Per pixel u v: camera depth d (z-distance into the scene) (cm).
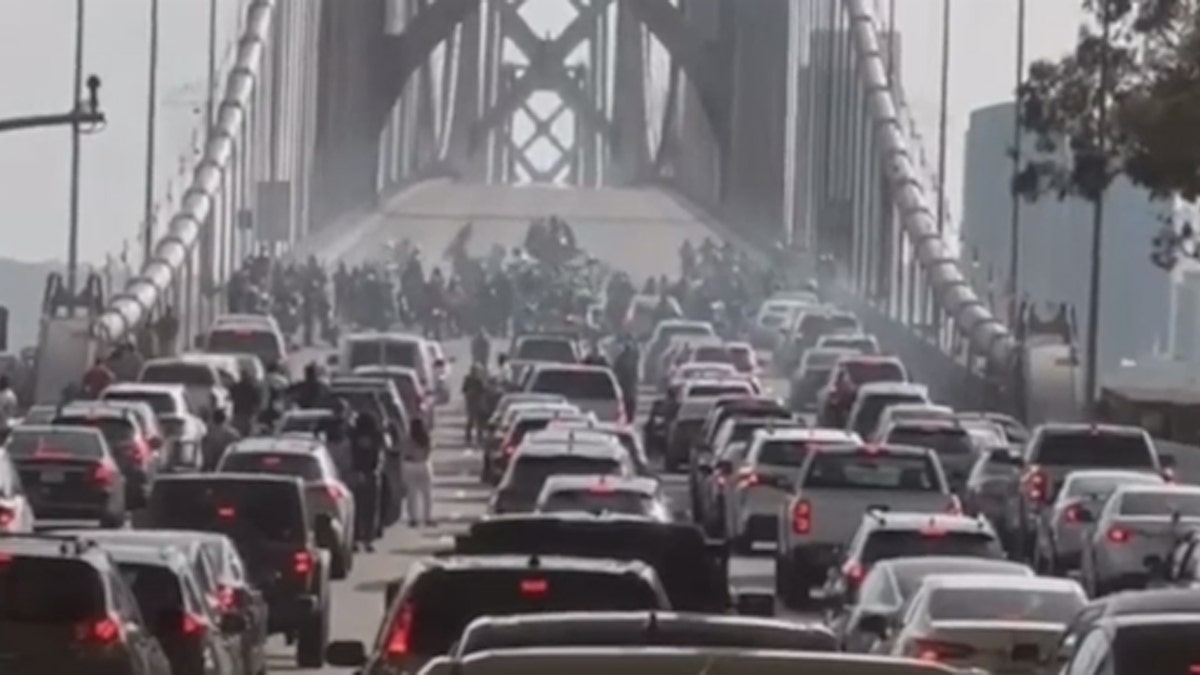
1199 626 3756
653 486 8319
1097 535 9200
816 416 19788
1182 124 17300
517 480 9650
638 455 12656
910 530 7694
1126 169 17825
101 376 15912
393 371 17862
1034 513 11556
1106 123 19050
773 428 12319
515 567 4322
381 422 13325
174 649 5531
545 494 8231
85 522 11075
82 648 4788
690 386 17712
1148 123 17350
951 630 5753
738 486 11519
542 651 2472
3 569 4828
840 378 18462
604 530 5491
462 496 15338
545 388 17188
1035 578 6150
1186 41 17788
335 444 12200
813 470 9756
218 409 13625
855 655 2531
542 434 10275
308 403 14650
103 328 19075
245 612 6366
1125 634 3762
